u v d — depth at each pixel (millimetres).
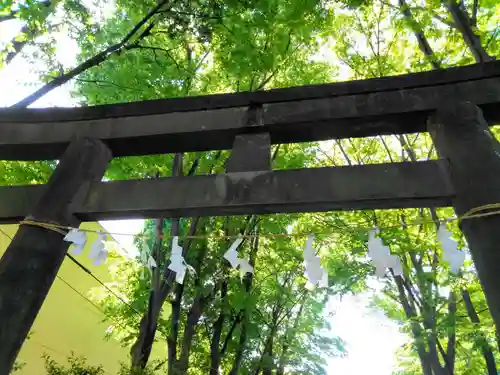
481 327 8211
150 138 3844
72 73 5457
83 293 12625
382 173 3023
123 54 6918
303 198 3035
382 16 9031
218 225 11008
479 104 3248
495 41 6781
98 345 13180
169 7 5879
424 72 3523
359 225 9820
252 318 12078
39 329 10711
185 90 7719
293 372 12797
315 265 2998
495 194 2643
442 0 5734
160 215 3318
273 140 3820
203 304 9773
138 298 9953
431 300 8477
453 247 2613
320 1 7598
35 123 4059
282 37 7754
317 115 3582
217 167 9266
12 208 3432
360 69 9570
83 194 3447
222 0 6094
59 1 5344
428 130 3447
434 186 2877
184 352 9062
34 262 3039
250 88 8719
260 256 13047
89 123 3990
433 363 8836
